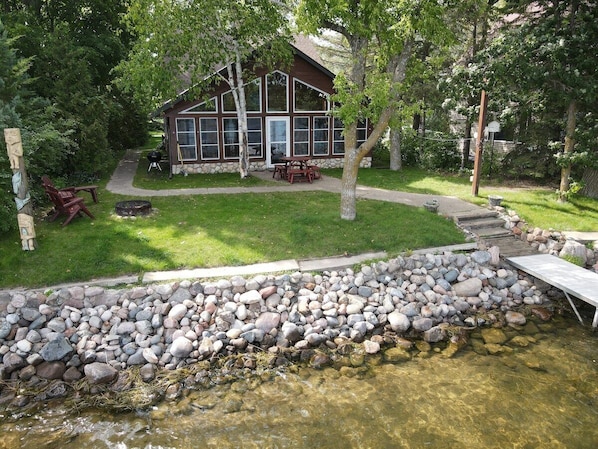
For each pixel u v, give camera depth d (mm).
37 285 8289
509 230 11914
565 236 11539
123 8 22547
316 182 17281
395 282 9547
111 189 15234
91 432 5922
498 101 14422
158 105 16547
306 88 20188
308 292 8906
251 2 15844
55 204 11180
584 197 14312
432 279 9688
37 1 22781
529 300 9641
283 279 8898
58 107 16344
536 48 12430
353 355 7707
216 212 12383
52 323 7699
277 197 14328
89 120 17094
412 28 9469
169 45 14930
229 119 19219
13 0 23172
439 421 6113
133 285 8477
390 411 6312
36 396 6598
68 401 6520
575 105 12828
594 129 12688
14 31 16828
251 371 7234
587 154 12609
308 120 20562
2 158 9492
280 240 10461
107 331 7797
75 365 7215
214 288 8523
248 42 17125
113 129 26484
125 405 6434
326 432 5910
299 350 7773
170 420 6156
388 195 14719
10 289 8148
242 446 5676
